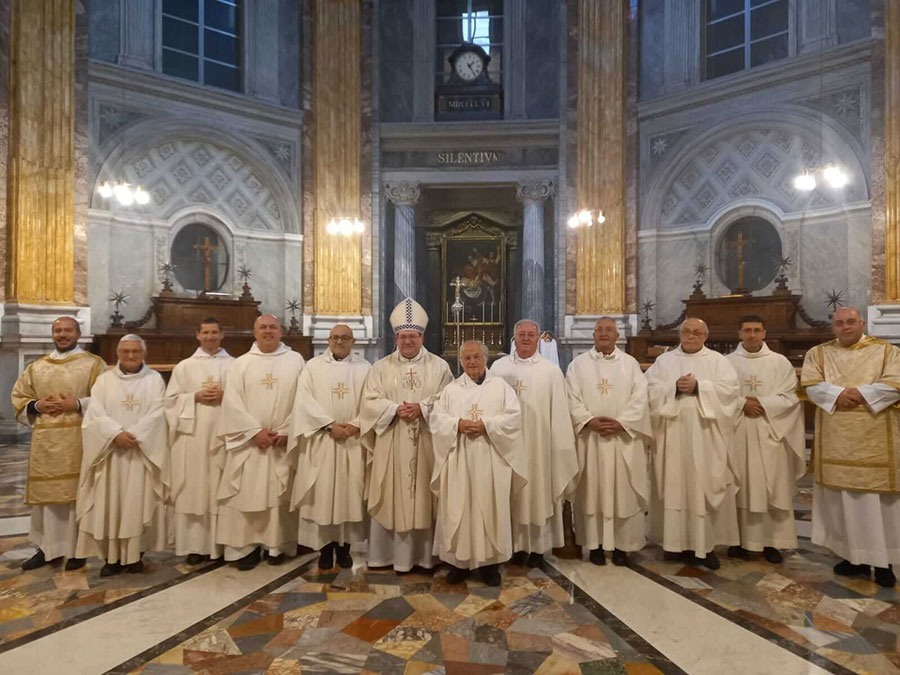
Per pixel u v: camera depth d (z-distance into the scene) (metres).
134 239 11.62
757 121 11.50
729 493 4.39
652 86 12.63
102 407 4.20
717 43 12.38
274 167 13.01
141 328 10.98
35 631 3.37
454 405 4.13
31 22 9.65
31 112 9.62
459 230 15.48
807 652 3.12
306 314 13.06
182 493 4.40
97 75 11.12
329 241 13.09
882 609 3.62
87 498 4.12
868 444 3.97
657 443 4.47
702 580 4.09
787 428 4.41
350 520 4.24
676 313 12.38
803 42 11.12
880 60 10.16
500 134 13.48
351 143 13.30
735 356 4.80
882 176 10.15
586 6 12.70
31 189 9.57
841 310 4.24
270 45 13.09
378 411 4.16
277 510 4.34
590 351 4.69
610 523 4.31
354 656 3.10
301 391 4.27
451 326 15.34
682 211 12.40
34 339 9.29
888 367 4.01
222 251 12.67
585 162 12.62
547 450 4.33
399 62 14.00
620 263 12.44
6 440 8.80
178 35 12.39
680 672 2.95
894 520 3.97
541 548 4.33
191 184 12.26
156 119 11.73
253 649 3.18
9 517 5.36
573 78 12.84
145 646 3.20
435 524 4.30
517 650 3.16
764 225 11.75
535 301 13.43
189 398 4.42
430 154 13.65
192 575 4.20
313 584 4.04
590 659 3.07
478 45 14.06
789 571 4.25
